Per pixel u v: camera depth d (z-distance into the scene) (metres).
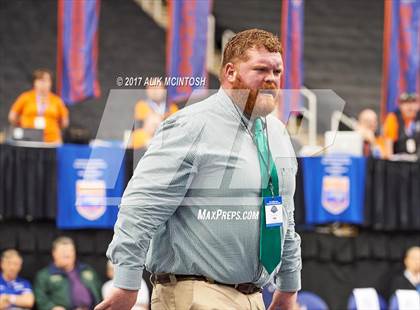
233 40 5.34
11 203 14.59
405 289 15.79
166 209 5.13
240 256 5.29
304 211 15.42
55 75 19.48
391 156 17.12
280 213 5.36
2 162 14.52
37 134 15.59
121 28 20.14
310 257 15.75
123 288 5.09
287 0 19.12
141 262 5.12
